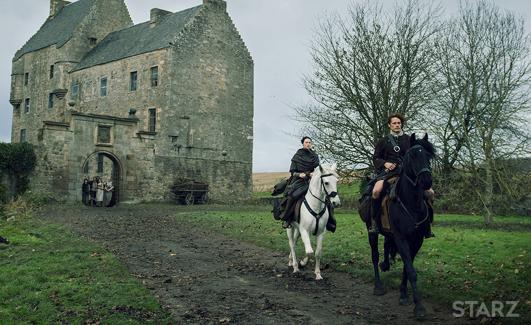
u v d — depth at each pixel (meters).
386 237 9.45
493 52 27.20
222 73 47.25
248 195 48.47
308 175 11.12
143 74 45.41
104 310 8.27
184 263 12.93
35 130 57.12
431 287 9.77
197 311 8.41
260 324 7.76
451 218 25.58
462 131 25.28
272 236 17.25
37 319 7.79
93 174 49.19
